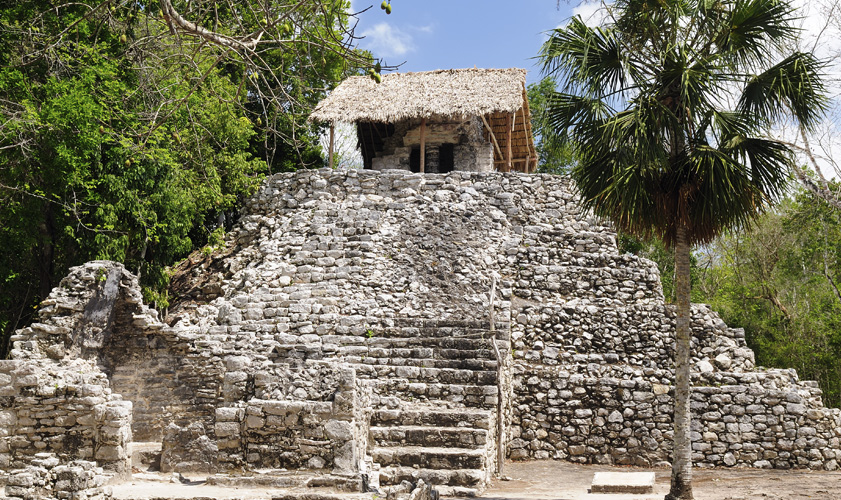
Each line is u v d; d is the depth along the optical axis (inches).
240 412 410.3
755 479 479.8
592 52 404.8
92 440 400.2
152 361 514.0
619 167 388.5
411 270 661.3
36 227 609.9
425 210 734.5
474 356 544.1
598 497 407.8
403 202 741.3
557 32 410.9
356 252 665.6
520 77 824.9
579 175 420.8
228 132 753.6
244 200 824.3
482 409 498.3
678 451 381.7
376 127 931.3
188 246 698.2
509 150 847.1
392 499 329.1
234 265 710.5
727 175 372.2
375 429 461.1
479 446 454.0
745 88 399.5
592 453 553.0
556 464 543.5
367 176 761.0
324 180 759.7
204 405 504.7
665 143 399.5
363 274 649.0
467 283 651.5
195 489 376.2
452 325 582.6
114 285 514.6
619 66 407.2
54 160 581.9
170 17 201.0
